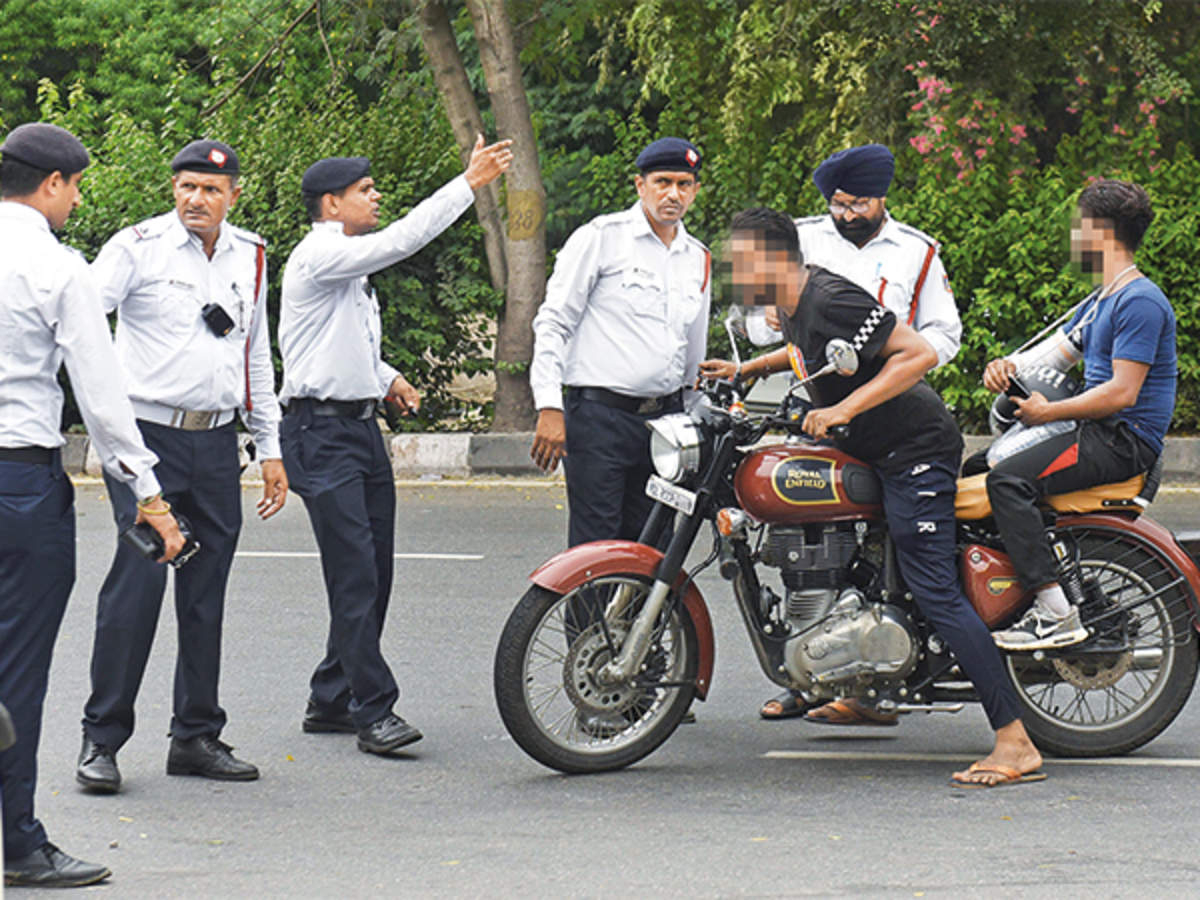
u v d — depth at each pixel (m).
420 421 30.03
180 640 11.91
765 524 11.66
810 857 9.87
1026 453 11.61
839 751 12.48
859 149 13.62
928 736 12.94
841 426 11.12
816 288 11.33
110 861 9.99
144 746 12.83
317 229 12.74
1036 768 11.54
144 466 9.89
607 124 41.25
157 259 11.59
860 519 11.57
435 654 15.75
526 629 11.55
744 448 11.78
